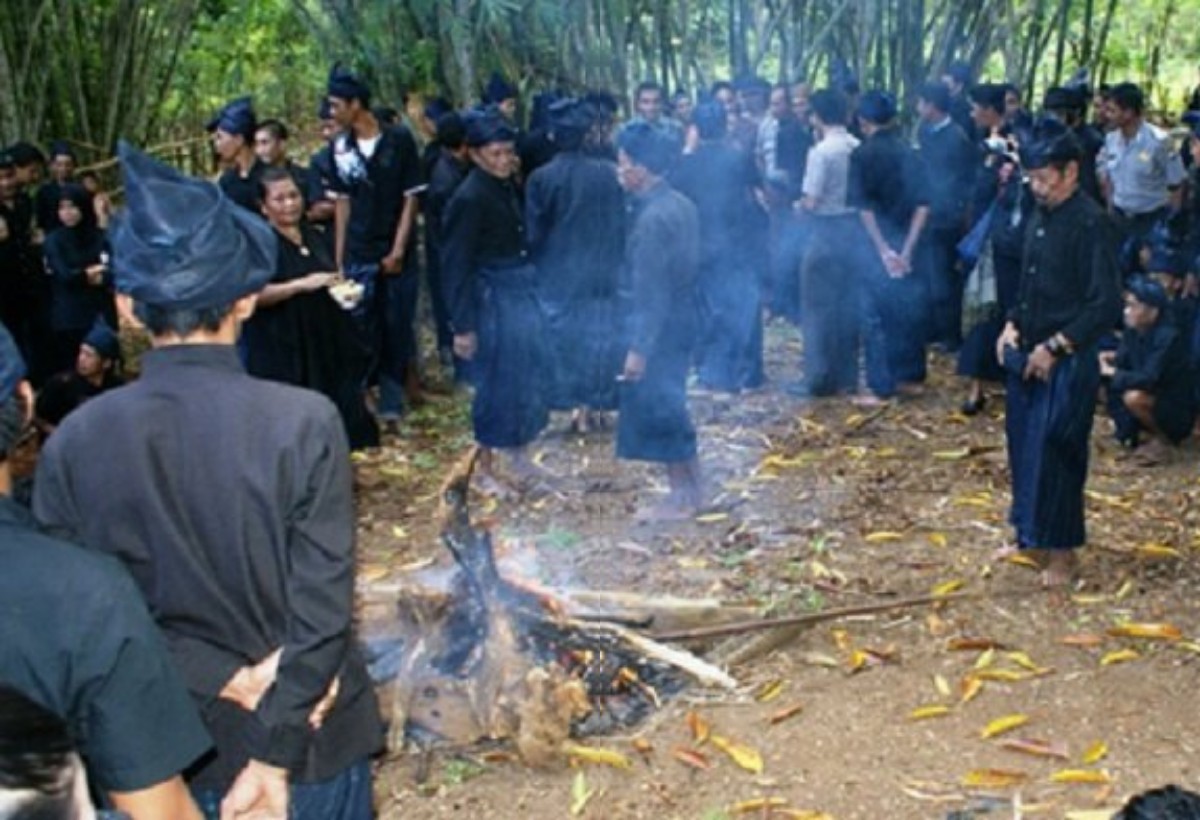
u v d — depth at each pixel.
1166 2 17.97
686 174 8.92
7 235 8.91
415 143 8.60
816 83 13.42
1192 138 9.52
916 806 4.34
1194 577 5.97
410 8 10.10
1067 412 5.59
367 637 5.18
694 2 13.05
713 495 7.17
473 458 5.04
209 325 2.88
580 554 6.39
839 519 6.78
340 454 2.86
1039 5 12.48
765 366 9.98
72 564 2.32
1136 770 4.50
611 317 7.81
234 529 2.79
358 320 8.43
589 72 11.34
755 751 4.66
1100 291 5.43
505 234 7.21
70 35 12.84
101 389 7.60
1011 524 6.11
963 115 10.67
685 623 5.53
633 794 4.47
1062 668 5.20
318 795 3.00
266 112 17.08
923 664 5.26
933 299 9.55
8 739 1.43
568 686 4.57
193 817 2.48
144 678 2.33
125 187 2.88
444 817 4.38
